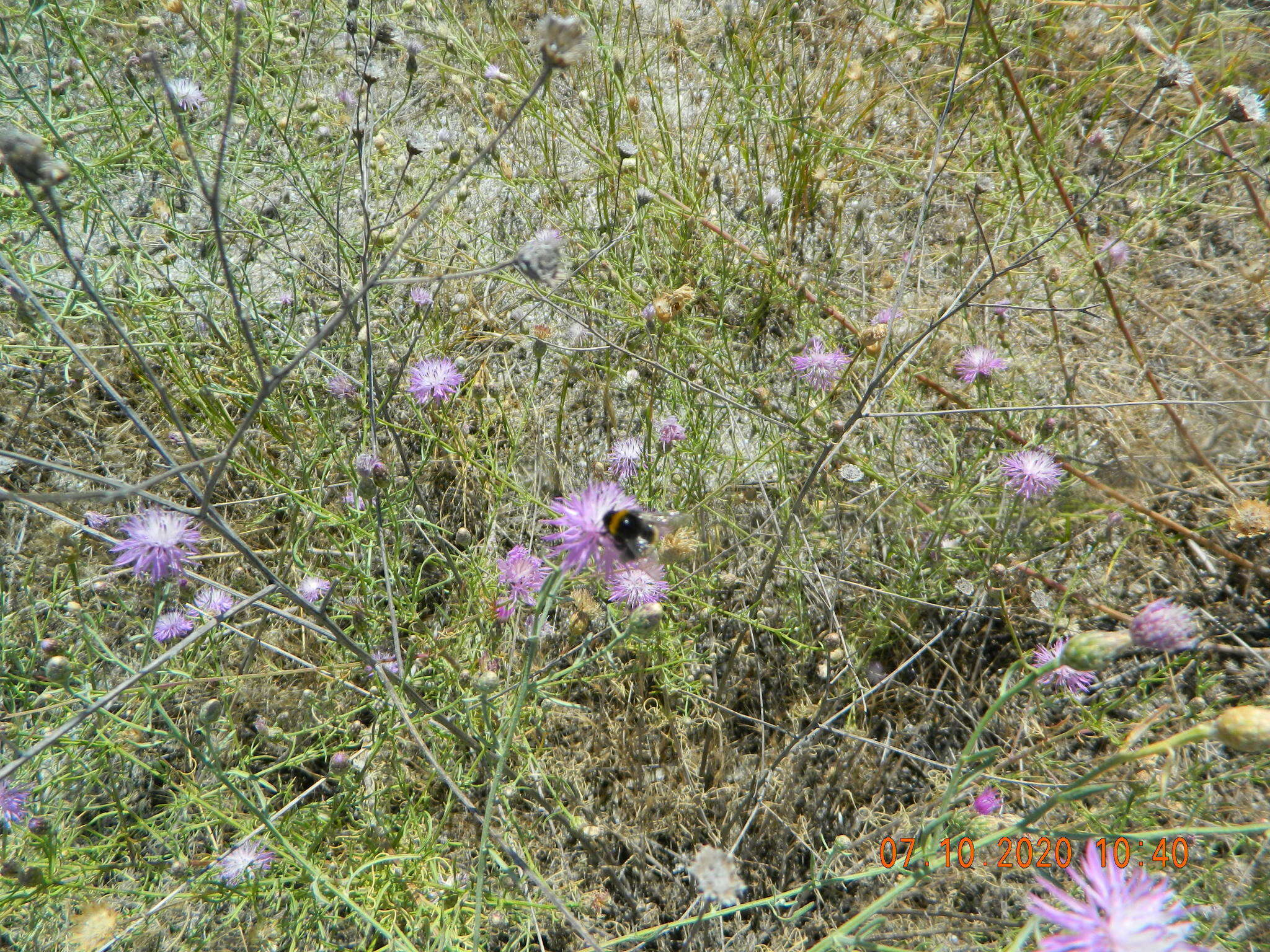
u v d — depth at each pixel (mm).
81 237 553
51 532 471
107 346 486
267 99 578
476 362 536
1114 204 575
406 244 549
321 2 624
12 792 391
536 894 400
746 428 520
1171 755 304
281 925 386
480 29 632
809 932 405
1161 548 478
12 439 500
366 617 424
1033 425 496
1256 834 376
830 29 639
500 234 576
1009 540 452
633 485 466
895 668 465
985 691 451
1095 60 603
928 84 602
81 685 425
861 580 475
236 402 517
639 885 420
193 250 569
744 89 564
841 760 433
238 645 453
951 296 520
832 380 482
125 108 563
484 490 486
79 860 393
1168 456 482
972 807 391
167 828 428
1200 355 518
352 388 494
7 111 555
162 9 604
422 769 432
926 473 497
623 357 522
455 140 605
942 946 375
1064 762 418
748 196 594
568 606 448
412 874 386
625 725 438
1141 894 283
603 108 620
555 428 520
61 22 497
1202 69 599
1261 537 467
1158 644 289
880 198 596
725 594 478
